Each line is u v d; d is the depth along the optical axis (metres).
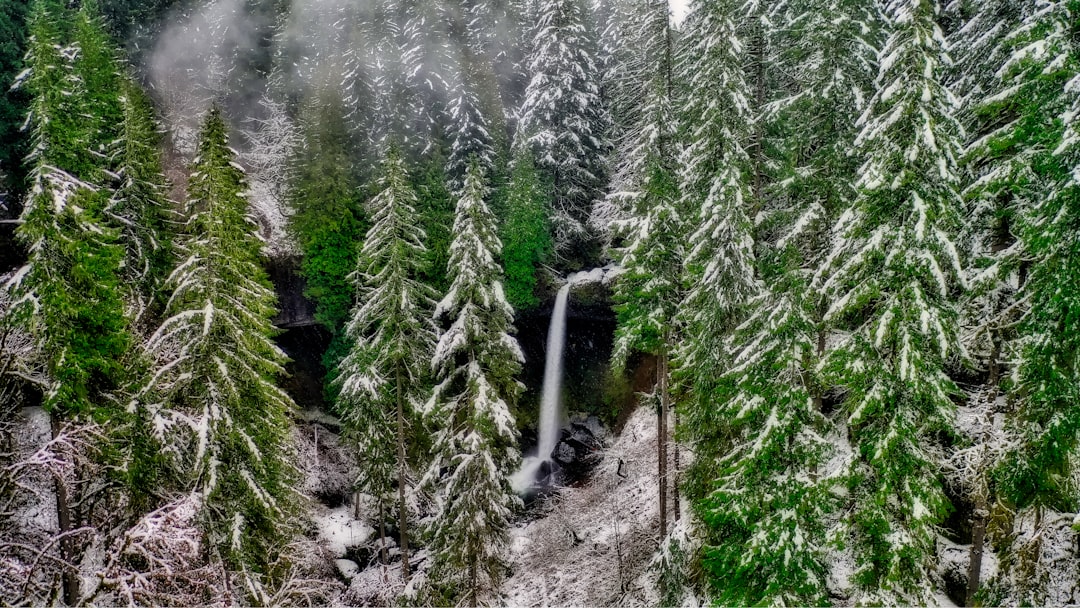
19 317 11.99
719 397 14.32
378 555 24.36
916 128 10.66
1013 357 11.76
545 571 22.23
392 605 18.39
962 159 12.08
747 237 14.88
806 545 11.12
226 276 14.55
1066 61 10.17
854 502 12.34
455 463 17.19
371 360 20.34
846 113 16.05
